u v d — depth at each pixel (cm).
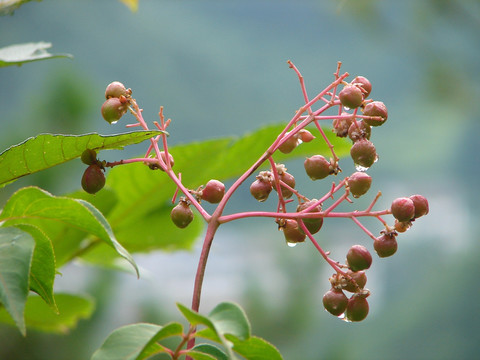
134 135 114
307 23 4197
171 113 3500
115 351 95
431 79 1109
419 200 124
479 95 1097
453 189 3111
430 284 1409
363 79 126
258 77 3988
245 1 4272
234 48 3997
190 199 119
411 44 1089
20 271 89
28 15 2844
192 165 184
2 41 1492
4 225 109
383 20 1071
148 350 97
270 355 100
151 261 1387
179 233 215
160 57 3638
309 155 192
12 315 86
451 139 3228
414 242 1611
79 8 3222
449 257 1480
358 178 118
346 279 124
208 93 3722
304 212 120
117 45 3400
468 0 1046
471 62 1105
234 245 1642
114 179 189
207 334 94
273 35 4181
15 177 122
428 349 1295
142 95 3444
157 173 187
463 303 1323
